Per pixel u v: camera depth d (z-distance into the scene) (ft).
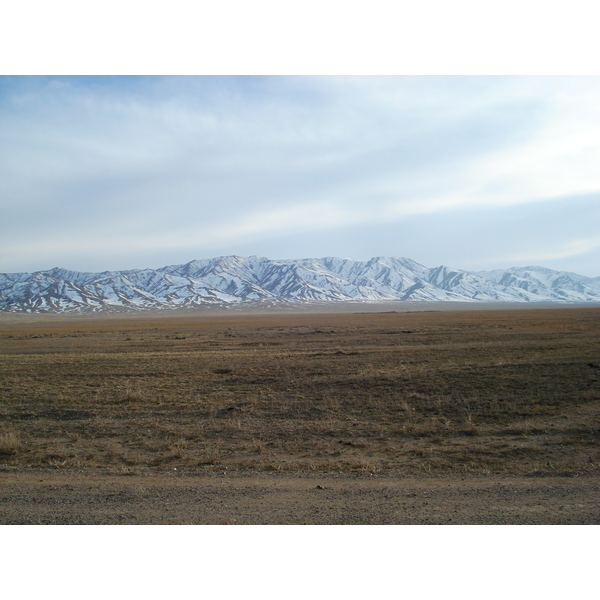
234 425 42.14
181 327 262.06
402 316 342.03
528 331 141.69
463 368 66.03
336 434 38.88
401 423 41.83
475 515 20.81
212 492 24.63
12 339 170.19
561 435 36.42
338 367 72.33
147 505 22.74
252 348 112.57
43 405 50.98
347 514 21.16
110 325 327.67
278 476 27.89
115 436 39.73
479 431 38.45
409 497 23.40
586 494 23.38
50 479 27.71
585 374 59.26
